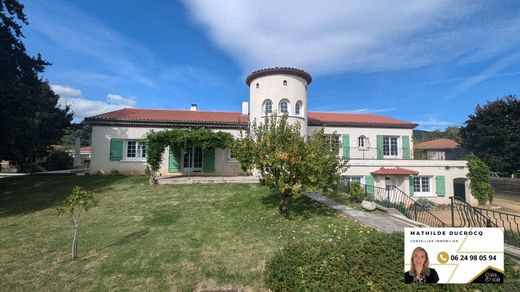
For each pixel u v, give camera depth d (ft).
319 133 34.88
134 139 63.00
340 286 13.56
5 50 56.54
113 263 20.01
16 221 32.35
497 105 93.76
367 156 73.61
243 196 41.37
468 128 101.40
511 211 56.29
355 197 38.50
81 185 49.75
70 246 23.81
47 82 83.35
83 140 191.62
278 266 16.38
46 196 43.83
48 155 94.27
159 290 16.29
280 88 58.75
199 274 18.11
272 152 30.07
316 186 29.84
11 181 53.88
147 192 44.24
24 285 17.11
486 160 92.12
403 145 76.43
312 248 17.02
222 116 73.87
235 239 24.50
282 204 31.91
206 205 36.96
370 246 15.67
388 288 13.08
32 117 52.13
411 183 64.08
